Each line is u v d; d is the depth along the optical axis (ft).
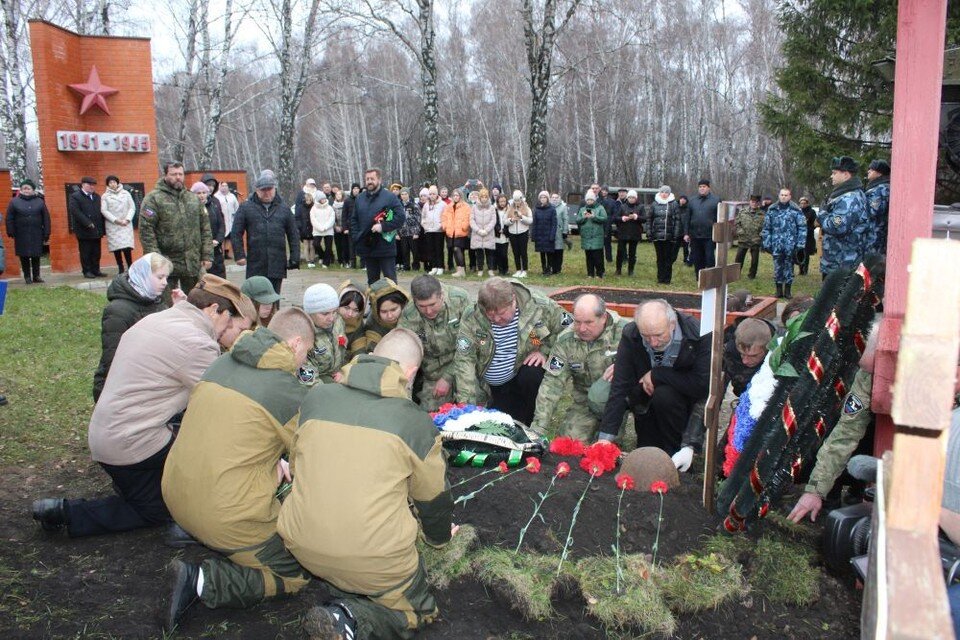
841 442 12.39
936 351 4.29
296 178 207.51
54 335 30.94
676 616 10.78
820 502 12.66
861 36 53.62
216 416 10.68
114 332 16.14
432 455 10.16
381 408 10.00
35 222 44.96
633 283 48.67
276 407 10.79
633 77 148.36
